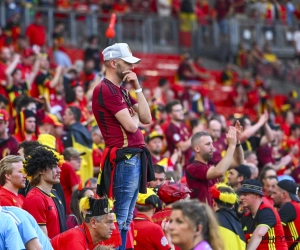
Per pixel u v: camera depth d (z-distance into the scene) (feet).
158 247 41.75
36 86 68.90
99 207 37.93
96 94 38.63
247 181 46.55
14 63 65.92
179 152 58.54
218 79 117.70
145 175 39.01
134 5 125.39
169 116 62.13
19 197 42.50
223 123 63.21
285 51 127.75
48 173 40.75
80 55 108.47
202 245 28.91
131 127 38.27
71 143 56.03
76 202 44.65
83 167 56.03
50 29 108.88
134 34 118.93
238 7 129.80
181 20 123.75
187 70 112.57
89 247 38.17
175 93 98.17
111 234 38.19
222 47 125.49
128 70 38.63
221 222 43.42
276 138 70.08
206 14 131.64
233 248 43.14
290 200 49.96
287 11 133.08
